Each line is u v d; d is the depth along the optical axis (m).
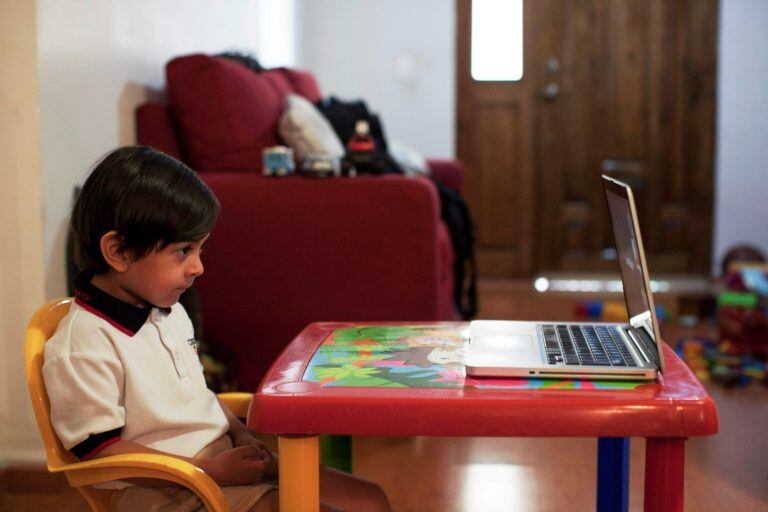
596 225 5.26
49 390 1.11
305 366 1.20
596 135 5.21
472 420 1.03
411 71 5.21
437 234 2.44
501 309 4.34
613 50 5.15
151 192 1.12
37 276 2.00
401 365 1.20
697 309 4.02
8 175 1.97
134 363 1.17
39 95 1.96
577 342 1.25
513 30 5.14
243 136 2.64
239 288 2.47
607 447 1.41
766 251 5.19
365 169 2.66
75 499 2.00
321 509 1.20
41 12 1.96
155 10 2.75
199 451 1.21
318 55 5.28
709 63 5.12
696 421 1.02
